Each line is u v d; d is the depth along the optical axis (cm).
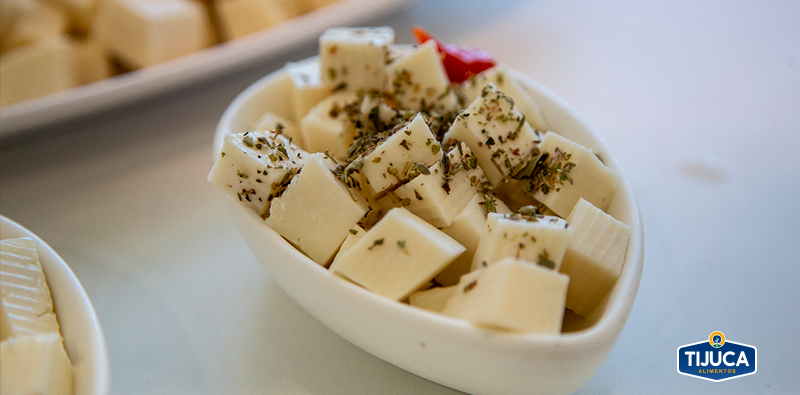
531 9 39
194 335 19
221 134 20
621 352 18
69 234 22
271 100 23
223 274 21
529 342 14
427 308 16
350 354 18
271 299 20
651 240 21
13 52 27
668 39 35
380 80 22
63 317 16
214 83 29
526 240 15
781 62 31
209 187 24
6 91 26
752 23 36
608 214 18
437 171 17
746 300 19
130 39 28
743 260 20
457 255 16
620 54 33
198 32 30
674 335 18
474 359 14
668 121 27
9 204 24
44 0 28
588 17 38
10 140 24
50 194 24
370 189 18
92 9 29
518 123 18
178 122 28
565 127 20
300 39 29
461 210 17
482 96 18
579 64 32
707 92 29
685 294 19
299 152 18
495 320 14
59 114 24
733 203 22
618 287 15
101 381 14
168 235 22
